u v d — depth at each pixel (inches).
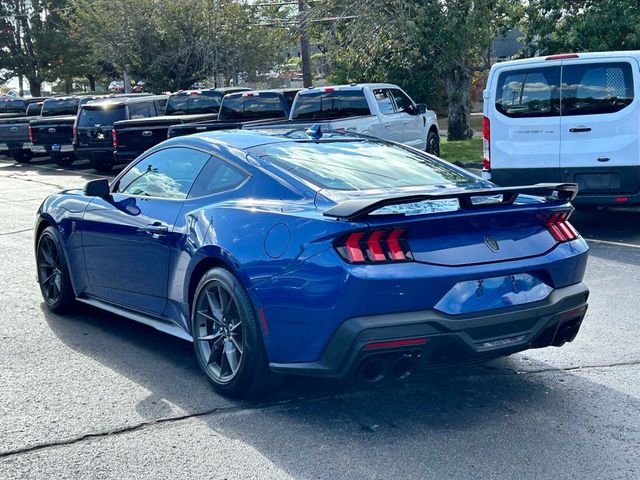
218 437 173.6
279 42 1268.5
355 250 166.1
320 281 167.8
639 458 162.1
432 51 882.8
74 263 262.1
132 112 804.6
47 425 180.9
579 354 229.0
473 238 177.8
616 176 391.2
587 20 748.6
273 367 180.4
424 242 172.4
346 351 166.1
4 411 189.5
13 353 233.9
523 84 405.4
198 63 1248.2
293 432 175.8
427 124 699.4
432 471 156.4
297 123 560.1
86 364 223.8
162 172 233.6
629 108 385.7
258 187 198.4
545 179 404.5
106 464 161.5
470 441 170.4
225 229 192.9
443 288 169.8
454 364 177.5
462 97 948.0
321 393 199.2
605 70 389.1
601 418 182.7
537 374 212.7
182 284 209.8
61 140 887.7
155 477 155.6
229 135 228.1
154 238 220.1
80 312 279.7
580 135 394.3
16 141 948.6
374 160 214.4
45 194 634.8
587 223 452.1
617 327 254.4
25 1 2016.5
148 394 199.8
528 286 182.1
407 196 164.4
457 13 845.8
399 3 853.8
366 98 599.2
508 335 178.7
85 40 1310.3
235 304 187.6
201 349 202.5
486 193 172.7
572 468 157.6
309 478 154.0
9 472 158.2
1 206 558.3
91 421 182.9
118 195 247.0
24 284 322.0
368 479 153.3
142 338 249.1
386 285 164.9
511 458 162.2
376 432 175.5
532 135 404.5
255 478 154.4
